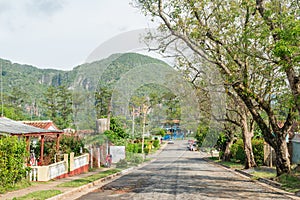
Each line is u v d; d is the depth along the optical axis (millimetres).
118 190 14008
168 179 16766
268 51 16516
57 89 68375
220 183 16953
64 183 16625
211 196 12586
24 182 16094
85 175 20281
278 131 18859
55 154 22438
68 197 13039
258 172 22969
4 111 59906
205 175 20625
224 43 16922
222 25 16859
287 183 16000
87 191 14398
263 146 29859
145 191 13508
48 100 68312
